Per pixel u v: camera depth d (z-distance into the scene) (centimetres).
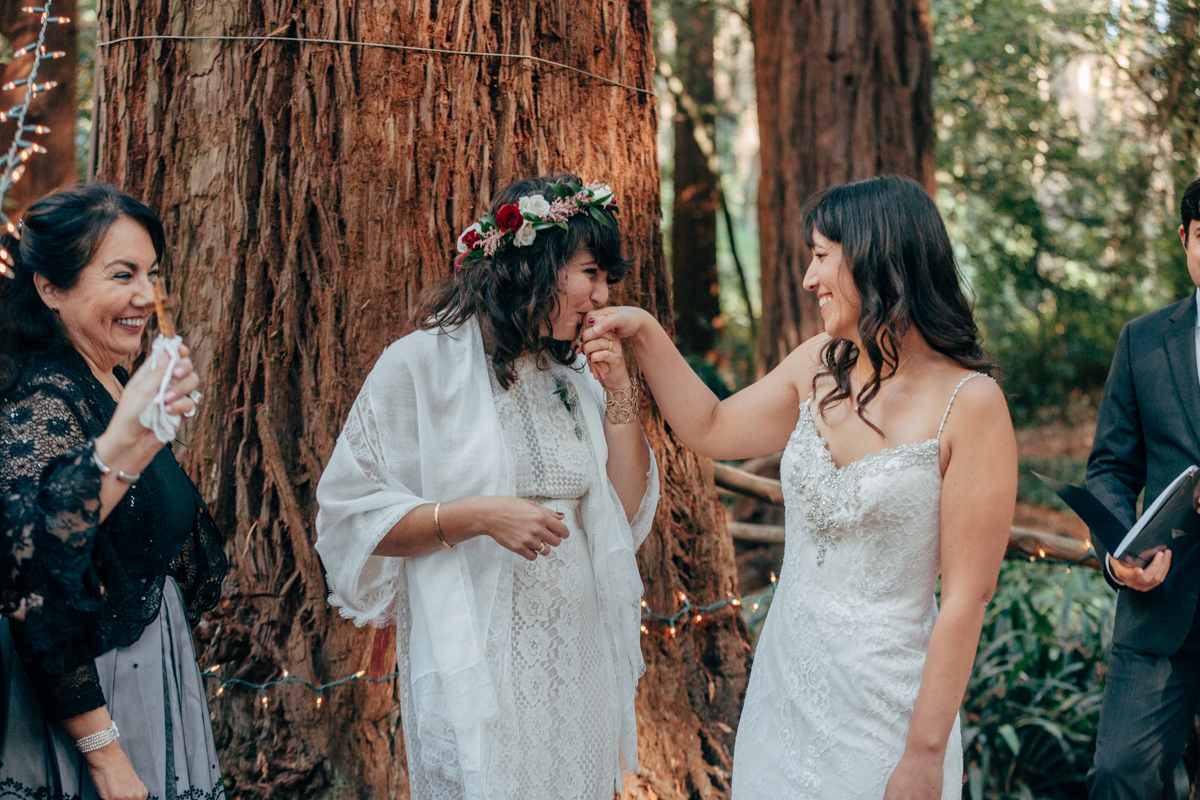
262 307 252
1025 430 933
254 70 248
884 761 175
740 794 197
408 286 254
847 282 181
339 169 251
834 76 575
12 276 171
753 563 572
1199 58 637
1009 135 870
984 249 957
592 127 278
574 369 216
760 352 620
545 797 199
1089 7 783
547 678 199
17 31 541
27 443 158
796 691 186
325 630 254
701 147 998
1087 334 977
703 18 966
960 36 834
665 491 292
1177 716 253
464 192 258
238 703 250
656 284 297
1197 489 234
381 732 259
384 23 250
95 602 157
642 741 276
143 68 250
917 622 179
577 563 206
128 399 154
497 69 261
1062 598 415
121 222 174
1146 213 777
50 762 165
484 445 194
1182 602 248
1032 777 346
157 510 179
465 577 195
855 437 184
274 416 253
